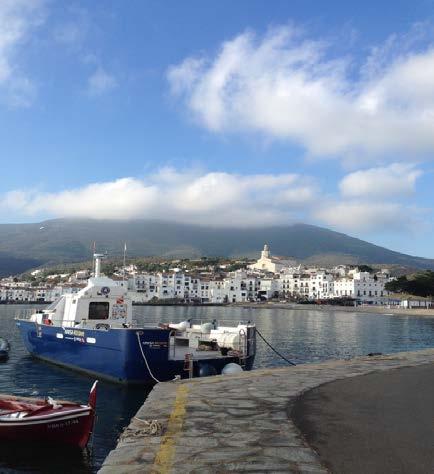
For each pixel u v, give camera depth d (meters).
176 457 6.75
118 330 21.52
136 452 6.97
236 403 10.16
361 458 6.76
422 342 57.88
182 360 21.50
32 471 11.69
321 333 67.62
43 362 29.47
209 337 24.95
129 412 17.91
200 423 8.53
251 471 6.22
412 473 6.21
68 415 12.28
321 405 10.05
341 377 13.72
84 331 24.05
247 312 148.25
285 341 54.50
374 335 67.25
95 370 23.34
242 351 23.28
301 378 13.49
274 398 10.70
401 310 153.25
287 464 6.48
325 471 6.25
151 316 112.62
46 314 30.55
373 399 10.68
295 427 8.30
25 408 12.94
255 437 7.71
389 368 15.70
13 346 39.84
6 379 24.08
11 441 12.38
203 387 12.05
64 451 12.60
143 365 21.02
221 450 7.06
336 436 7.83
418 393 11.38
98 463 12.38
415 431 8.12
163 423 8.53
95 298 27.23
